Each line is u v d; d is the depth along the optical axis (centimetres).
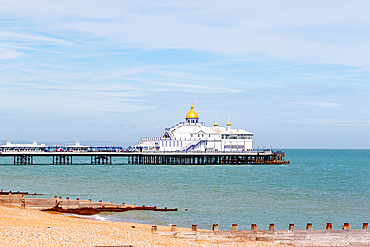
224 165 17500
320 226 5366
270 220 5675
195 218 5669
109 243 3188
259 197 7831
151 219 5488
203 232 3812
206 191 8594
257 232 3875
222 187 9394
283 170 15925
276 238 3884
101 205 5925
